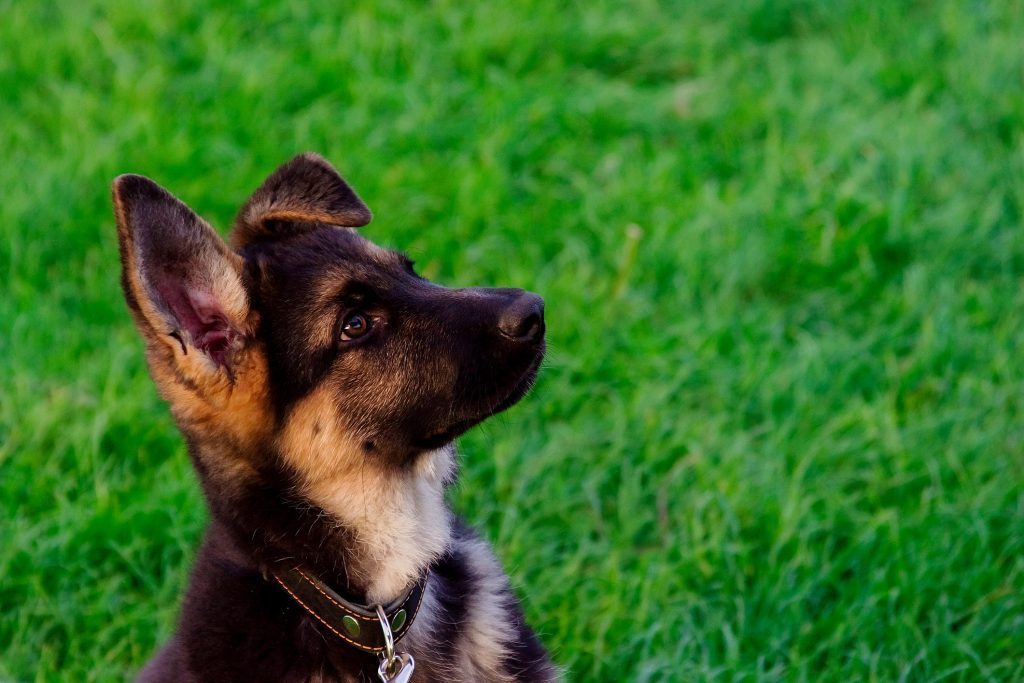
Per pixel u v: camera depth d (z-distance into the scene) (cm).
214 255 443
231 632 454
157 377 445
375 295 467
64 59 999
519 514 643
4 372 713
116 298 782
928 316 757
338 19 1062
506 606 496
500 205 857
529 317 459
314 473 459
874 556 602
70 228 824
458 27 1039
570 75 1017
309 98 974
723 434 688
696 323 757
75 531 618
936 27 1050
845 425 685
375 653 461
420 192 865
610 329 764
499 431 684
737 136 941
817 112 951
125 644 584
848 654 555
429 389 466
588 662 567
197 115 928
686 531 626
